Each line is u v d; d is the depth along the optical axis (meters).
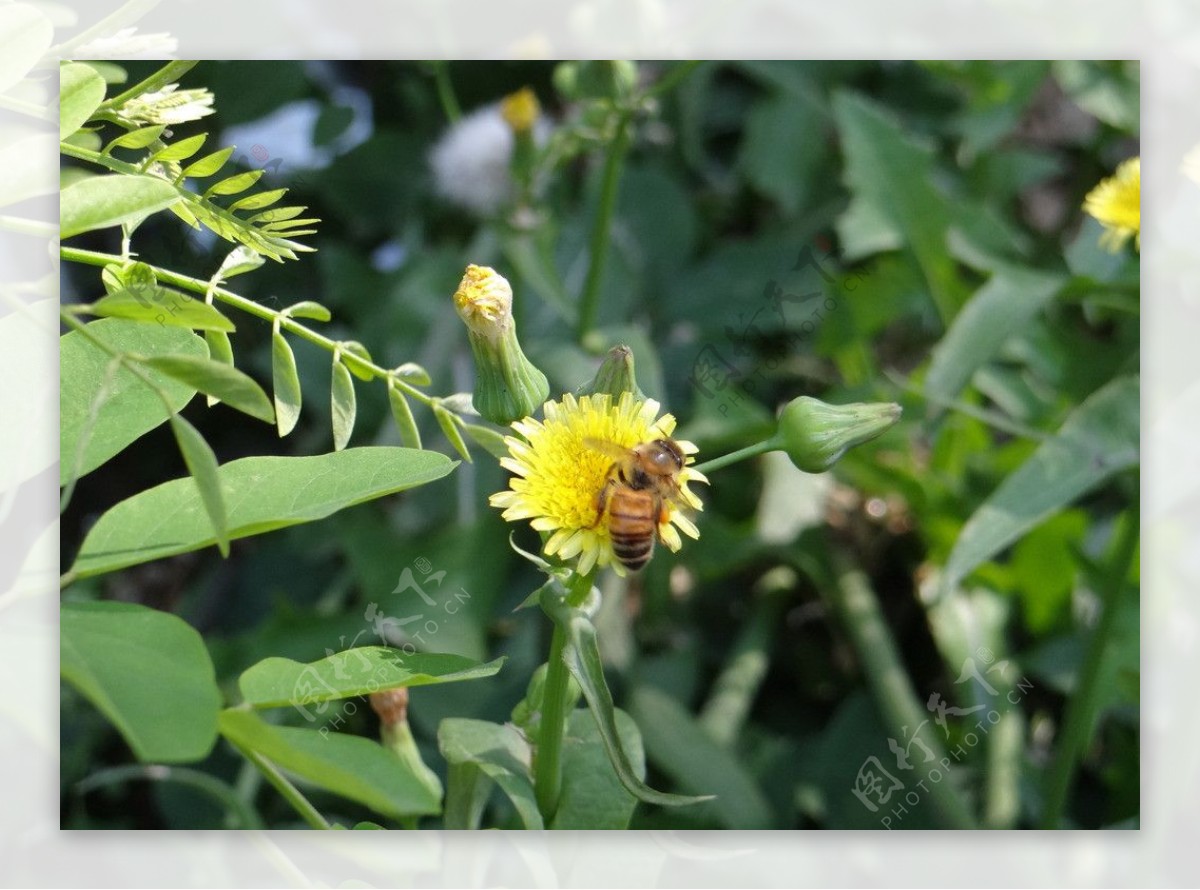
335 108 0.29
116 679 0.12
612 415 0.15
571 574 0.15
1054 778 0.22
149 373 0.15
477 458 0.26
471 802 0.17
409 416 0.16
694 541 0.27
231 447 0.28
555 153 0.26
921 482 0.27
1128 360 0.26
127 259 0.15
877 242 0.27
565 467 0.15
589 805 0.16
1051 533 0.26
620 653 0.26
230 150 0.14
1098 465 0.21
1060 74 0.29
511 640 0.26
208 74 0.26
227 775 0.24
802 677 0.28
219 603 0.27
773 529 0.28
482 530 0.26
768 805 0.24
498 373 0.16
